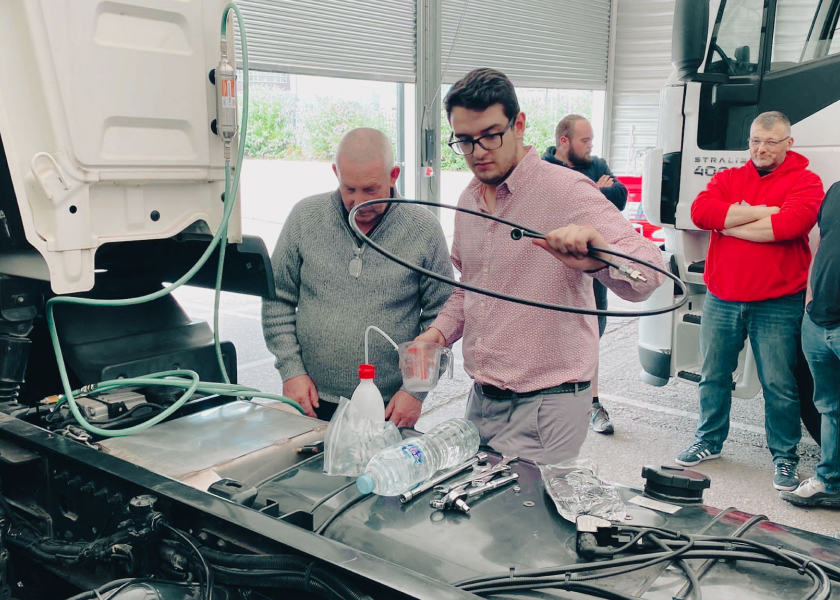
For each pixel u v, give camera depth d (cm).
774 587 100
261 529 106
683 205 342
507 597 99
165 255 198
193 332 203
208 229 169
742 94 317
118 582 108
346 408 146
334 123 554
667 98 340
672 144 341
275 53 463
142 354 188
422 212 216
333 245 216
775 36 310
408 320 218
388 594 94
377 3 526
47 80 134
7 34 132
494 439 195
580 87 762
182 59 154
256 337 551
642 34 774
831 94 299
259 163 567
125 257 204
